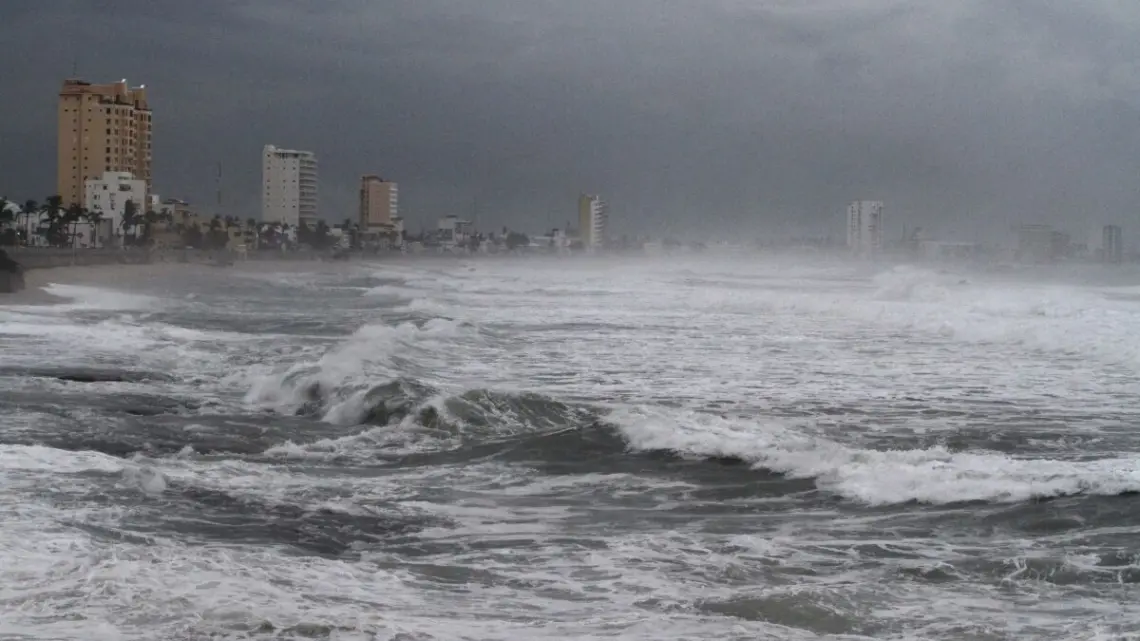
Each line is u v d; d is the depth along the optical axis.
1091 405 29.59
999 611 12.34
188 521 15.74
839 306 67.38
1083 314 59.12
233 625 10.79
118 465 19.19
